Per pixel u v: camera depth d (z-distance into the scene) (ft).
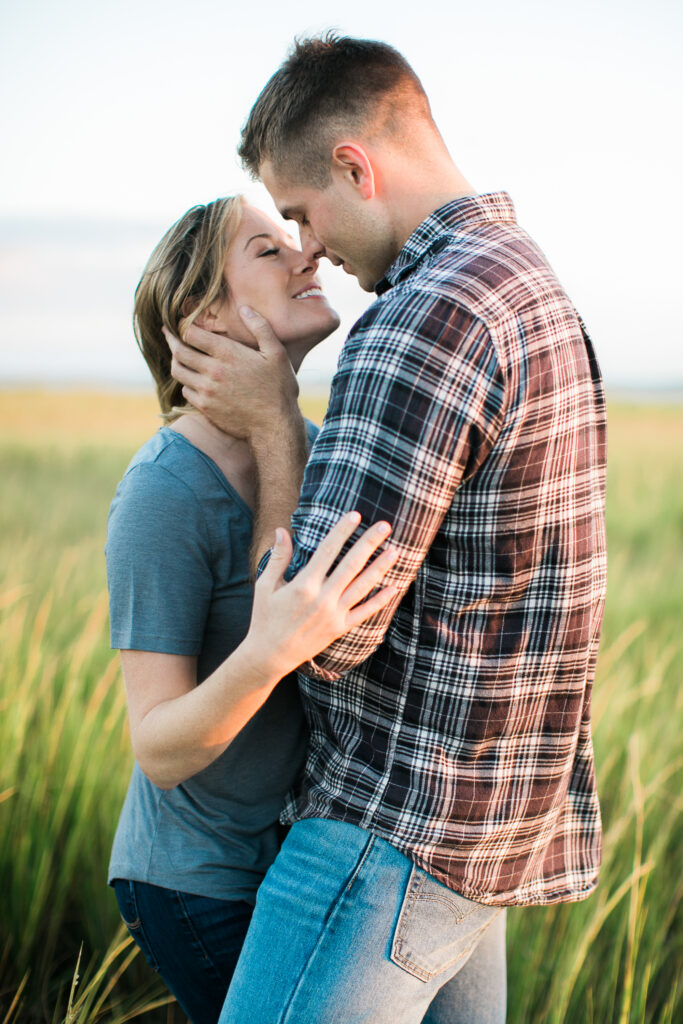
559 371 3.81
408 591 3.88
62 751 8.54
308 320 5.07
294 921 3.89
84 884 7.54
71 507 26.08
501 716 3.85
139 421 59.67
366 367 3.61
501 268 3.77
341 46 4.22
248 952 4.04
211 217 4.91
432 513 3.56
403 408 3.51
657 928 7.20
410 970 3.81
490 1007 5.01
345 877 3.80
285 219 4.68
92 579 15.67
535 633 3.87
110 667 9.27
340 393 3.73
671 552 22.29
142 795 4.84
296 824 4.19
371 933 3.75
